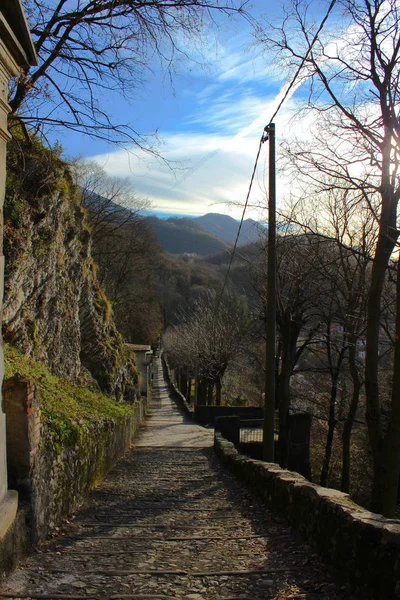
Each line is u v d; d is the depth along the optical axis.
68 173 15.44
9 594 3.92
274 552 5.09
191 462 13.27
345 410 19.77
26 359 10.39
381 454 8.31
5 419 4.85
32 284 11.55
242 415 25.56
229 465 11.69
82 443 7.79
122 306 41.97
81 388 14.34
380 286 8.37
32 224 11.59
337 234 12.91
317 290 13.84
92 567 4.64
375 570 3.74
